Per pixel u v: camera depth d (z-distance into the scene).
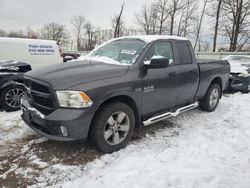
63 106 3.31
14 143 4.06
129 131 3.93
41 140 4.14
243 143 4.30
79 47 56.50
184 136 4.53
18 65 6.10
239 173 3.33
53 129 3.34
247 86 9.09
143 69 4.05
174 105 4.88
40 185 2.98
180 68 4.80
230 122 5.47
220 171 3.34
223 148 4.05
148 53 4.25
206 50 35.78
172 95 4.67
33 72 3.88
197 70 5.29
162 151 3.87
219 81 6.43
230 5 31.41
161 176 3.15
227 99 7.97
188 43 5.27
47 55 8.95
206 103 6.07
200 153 3.86
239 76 9.01
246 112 6.34
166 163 3.50
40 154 3.69
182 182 3.06
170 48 4.79
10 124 4.91
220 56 21.50
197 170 3.32
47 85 3.37
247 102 7.58
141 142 4.21
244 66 9.73
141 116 4.21
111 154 3.72
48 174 3.20
